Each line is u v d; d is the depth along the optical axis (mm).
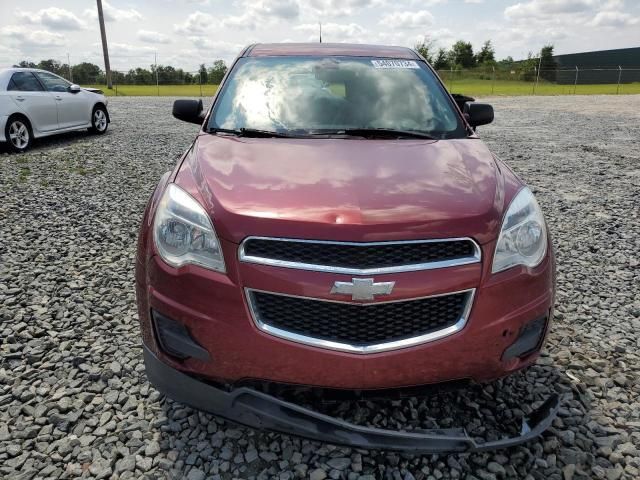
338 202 2006
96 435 2258
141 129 12125
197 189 2184
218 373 1988
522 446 2232
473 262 1955
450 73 39969
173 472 2070
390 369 1919
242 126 3010
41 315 3254
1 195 6012
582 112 17844
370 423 2316
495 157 2783
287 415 1948
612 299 3623
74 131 11117
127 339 3014
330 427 1937
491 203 2105
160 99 23047
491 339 1991
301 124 3014
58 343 2967
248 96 3205
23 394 2500
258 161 2416
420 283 1893
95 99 10945
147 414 2398
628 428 2361
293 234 1895
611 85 38188
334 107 3127
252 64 3494
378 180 2209
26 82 9133
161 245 2088
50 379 2631
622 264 4246
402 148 2680
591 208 5875
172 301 2018
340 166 2359
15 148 8719
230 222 1947
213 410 2029
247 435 2270
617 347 3000
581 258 4367
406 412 2395
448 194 2117
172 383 2092
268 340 1907
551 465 2145
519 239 2088
